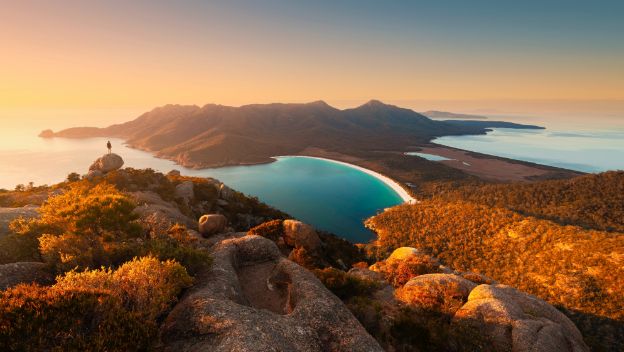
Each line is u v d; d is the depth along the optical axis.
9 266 14.16
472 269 127.38
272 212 64.69
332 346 12.34
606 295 85.31
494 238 137.88
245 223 54.94
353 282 21.81
